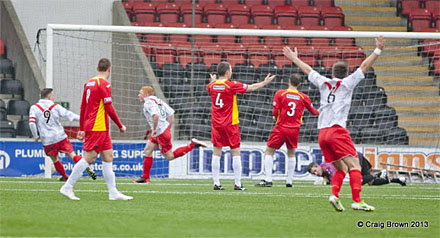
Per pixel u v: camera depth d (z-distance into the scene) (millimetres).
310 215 24609
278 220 22953
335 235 19969
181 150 39469
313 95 55594
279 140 39312
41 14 60938
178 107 52844
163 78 54844
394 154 48062
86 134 27891
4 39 58719
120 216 23078
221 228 20734
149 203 27812
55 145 39656
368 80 57844
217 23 66250
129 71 55469
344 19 68500
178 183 41500
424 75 61781
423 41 63031
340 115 25375
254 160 47656
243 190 36219
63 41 58531
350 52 59406
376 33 43906
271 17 67438
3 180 41125
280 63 59000
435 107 57875
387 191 37656
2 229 19594
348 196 33594
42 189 33938
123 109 54844
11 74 57938
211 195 32438
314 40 63281
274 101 39031
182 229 20359
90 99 27641
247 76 56219
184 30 44375
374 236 20031
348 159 25641
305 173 47719
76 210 24531
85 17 61344
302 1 70875
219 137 36375
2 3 58938
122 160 47562
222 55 59500
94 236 18750
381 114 54625
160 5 66188
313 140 53000
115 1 61500
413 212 26672
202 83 55281
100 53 58250
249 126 53156
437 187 42219
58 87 57375
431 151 48125
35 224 20641
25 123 53250
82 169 28312
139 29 44438
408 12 70062
